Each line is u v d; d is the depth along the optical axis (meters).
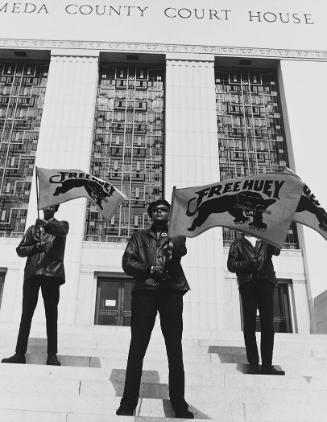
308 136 14.76
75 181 6.11
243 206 4.40
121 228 13.74
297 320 12.64
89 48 15.97
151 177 14.52
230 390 4.45
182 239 4.32
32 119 15.20
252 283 5.61
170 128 14.77
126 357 6.04
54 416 3.86
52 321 5.47
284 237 4.20
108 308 12.80
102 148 14.88
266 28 16.61
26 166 14.46
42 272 5.42
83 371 4.82
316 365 5.99
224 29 16.52
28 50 15.89
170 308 4.14
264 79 16.31
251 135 15.26
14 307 12.47
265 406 4.38
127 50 15.98
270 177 4.41
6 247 13.18
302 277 13.16
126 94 15.80
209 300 12.49
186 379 4.78
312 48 16.30
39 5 16.67
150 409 4.14
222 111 15.58
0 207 13.88
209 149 14.52
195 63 15.89
